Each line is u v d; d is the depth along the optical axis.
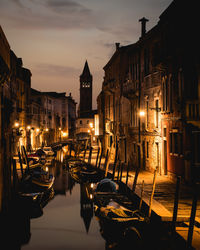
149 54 21.03
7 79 14.77
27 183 17.45
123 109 28.20
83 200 18.80
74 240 11.88
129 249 10.31
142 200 12.88
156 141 19.61
